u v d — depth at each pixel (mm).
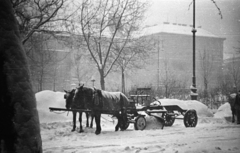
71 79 52875
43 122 16719
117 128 14539
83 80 52250
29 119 4293
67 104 14430
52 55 41438
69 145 10359
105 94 13969
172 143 10578
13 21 4465
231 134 13016
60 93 19500
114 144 10523
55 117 17484
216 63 69562
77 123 16797
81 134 13109
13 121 4188
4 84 4246
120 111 14859
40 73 40188
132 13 24328
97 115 13398
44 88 49625
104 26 23797
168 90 36656
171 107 17000
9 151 4141
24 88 4328
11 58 4328
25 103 4297
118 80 46469
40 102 18109
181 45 79938
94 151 9203
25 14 18812
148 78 57656
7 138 4172
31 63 32938
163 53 75875
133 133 13422
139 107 16234
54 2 19234
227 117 20047
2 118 4199
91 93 13508
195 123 16875
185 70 77062
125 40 24859
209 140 11281
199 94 35312
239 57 51250
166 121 17125
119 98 14516
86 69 50625
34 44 22656
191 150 9008
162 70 61031
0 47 4309
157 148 9508
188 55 79562
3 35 4348
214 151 8773
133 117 15547
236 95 18641
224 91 36406
